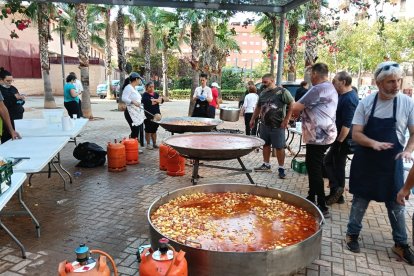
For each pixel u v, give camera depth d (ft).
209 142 14.58
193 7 21.06
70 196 15.11
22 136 15.80
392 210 9.78
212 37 50.60
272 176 18.78
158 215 9.08
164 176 18.45
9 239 10.98
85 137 29.94
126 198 14.96
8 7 22.36
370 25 72.49
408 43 66.74
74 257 9.93
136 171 19.34
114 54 174.19
